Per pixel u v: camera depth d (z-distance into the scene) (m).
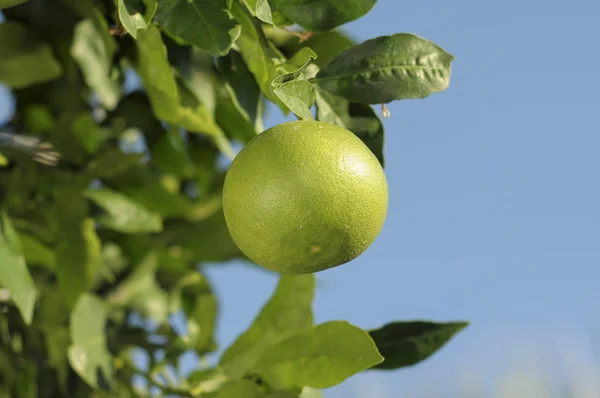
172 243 1.13
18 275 0.91
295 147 0.81
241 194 0.81
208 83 0.96
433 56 0.87
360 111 0.87
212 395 0.94
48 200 1.04
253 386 0.91
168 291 1.13
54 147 1.05
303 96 0.83
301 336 0.91
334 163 0.80
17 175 1.03
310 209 0.80
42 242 1.04
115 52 0.99
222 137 1.00
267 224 0.80
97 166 1.04
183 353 1.00
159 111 0.95
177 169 1.09
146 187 1.08
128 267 1.11
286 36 0.92
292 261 0.81
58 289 1.03
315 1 0.87
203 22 0.86
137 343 1.06
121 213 1.04
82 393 1.04
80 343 0.98
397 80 0.86
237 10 0.87
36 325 1.02
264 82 0.88
